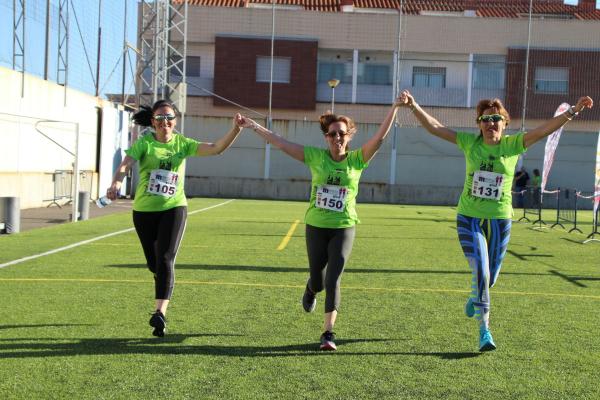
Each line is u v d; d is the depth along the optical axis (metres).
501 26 39.22
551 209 33.28
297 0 44.44
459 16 39.38
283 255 11.95
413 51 39.59
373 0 45.09
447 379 4.97
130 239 13.91
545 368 5.30
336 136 5.91
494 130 5.96
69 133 24.16
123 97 29.89
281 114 40.06
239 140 34.12
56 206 23.27
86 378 4.82
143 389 4.60
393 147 33.81
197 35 39.75
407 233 17.19
